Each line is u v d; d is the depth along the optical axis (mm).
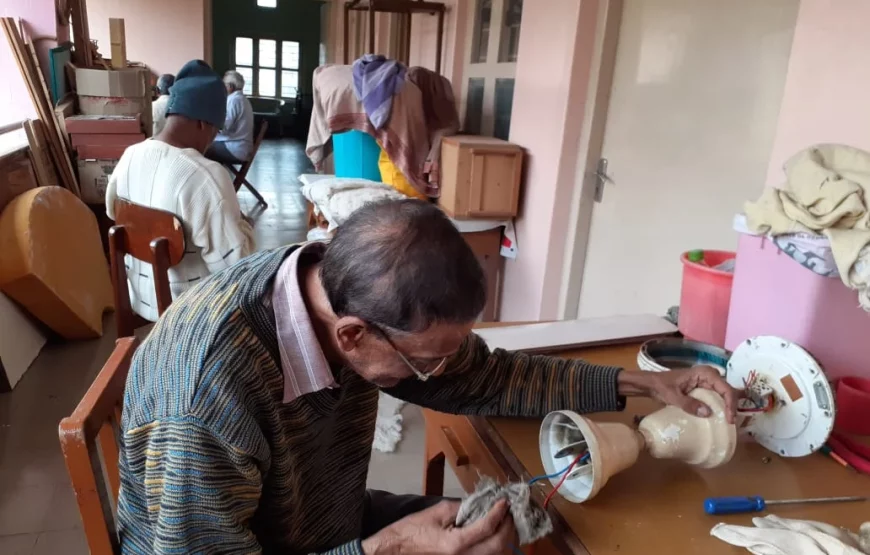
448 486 2082
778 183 1455
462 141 2777
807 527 793
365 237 693
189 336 758
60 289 2836
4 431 2289
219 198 2018
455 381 1044
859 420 1036
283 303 783
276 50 12492
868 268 905
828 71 1314
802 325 1059
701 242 1948
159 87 6066
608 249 2410
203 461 714
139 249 2025
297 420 845
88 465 821
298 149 10391
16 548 1760
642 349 1216
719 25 1834
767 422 996
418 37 4371
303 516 976
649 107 2152
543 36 2604
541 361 1088
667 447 905
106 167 3705
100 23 6512
